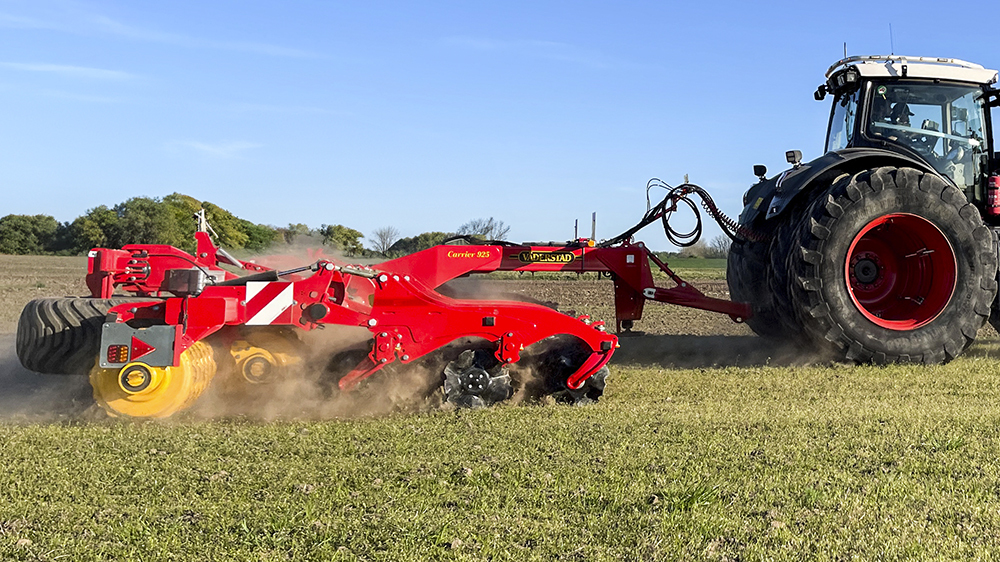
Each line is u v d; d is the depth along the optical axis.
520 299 7.30
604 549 2.79
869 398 5.57
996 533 2.92
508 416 4.87
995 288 7.27
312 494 3.34
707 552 2.76
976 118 8.07
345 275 5.13
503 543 2.83
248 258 7.00
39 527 2.99
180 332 4.73
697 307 7.43
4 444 4.15
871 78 7.89
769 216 7.62
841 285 7.10
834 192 7.16
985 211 8.06
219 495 3.34
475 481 3.50
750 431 4.44
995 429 4.48
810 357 7.50
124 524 3.00
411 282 5.27
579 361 5.31
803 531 2.93
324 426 4.59
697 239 7.75
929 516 3.09
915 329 7.15
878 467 3.72
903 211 7.13
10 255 45.47
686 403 5.36
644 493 3.34
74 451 4.02
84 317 5.39
